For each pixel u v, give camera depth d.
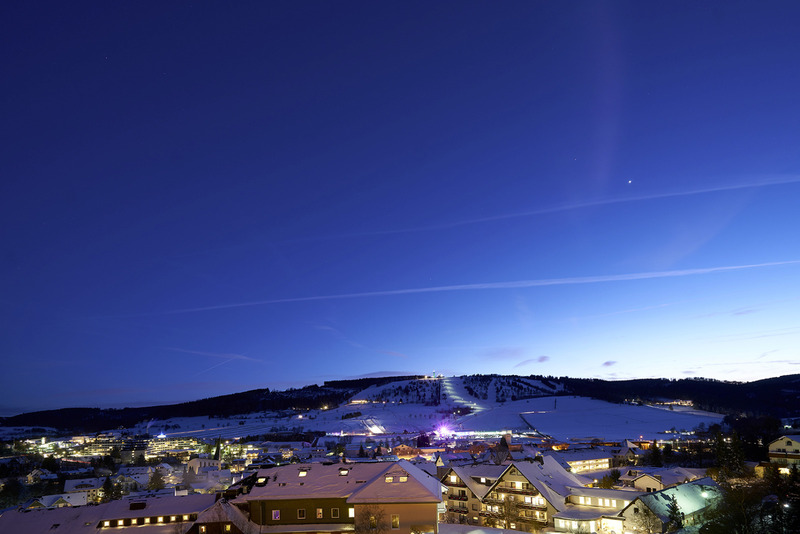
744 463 124.94
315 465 69.88
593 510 90.62
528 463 101.38
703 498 91.50
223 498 64.12
